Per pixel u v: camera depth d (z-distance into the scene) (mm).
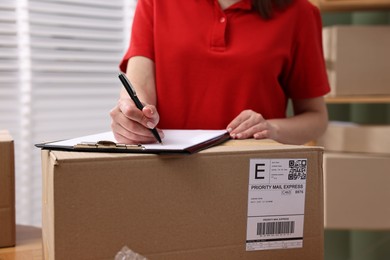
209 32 1224
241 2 1238
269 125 1044
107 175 669
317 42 1319
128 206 683
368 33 1968
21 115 2014
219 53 1213
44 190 800
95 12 2189
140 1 1299
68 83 2143
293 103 1419
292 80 1337
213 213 727
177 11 1246
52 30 2076
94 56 2207
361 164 1952
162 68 1249
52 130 2105
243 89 1226
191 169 710
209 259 730
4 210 991
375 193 1965
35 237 1071
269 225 757
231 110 1242
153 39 1269
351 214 1979
